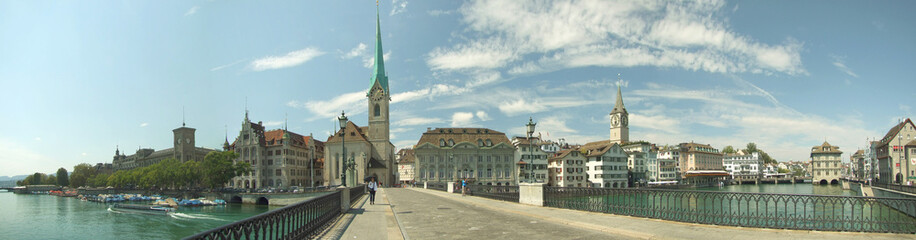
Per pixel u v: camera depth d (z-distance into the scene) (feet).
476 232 56.70
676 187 518.78
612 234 53.52
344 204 87.30
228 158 393.09
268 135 475.72
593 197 80.48
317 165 505.66
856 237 49.73
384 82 460.96
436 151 414.21
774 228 56.13
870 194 251.80
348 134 429.38
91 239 188.85
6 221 250.78
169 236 195.72
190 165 417.69
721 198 60.54
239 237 30.58
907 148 311.06
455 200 131.03
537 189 98.02
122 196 438.40
